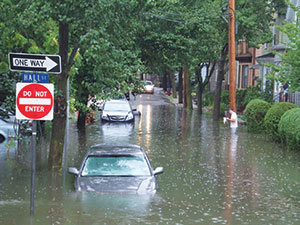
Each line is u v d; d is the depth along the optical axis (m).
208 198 13.21
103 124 35.72
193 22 30.12
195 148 23.98
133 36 18.52
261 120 30.64
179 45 30.11
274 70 28.48
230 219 10.80
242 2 38.66
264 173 17.61
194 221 10.40
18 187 14.09
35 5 14.77
